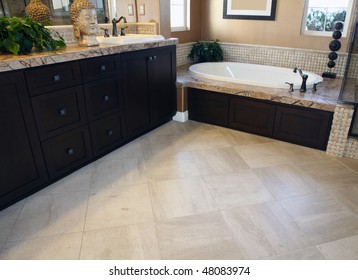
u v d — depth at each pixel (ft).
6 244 5.25
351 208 6.15
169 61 9.90
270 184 7.01
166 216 5.95
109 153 8.59
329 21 11.03
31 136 6.19
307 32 11.60
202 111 10.64
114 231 5.55
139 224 5.73
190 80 10.52
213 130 10.18
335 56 10.62
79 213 6.06
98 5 9.40
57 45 7.02
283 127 9.05
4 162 5.83
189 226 5.67
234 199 6.47
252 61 13.10
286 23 11.78
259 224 5.71
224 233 5.49
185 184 7.04
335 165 7.81
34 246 5.20
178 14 12.77
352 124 7.86
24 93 5.82
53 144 6.74
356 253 5.02
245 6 12.53
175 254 5.03
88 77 7.14
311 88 9.43
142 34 10.47
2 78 5.37
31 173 6.42
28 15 7.27
